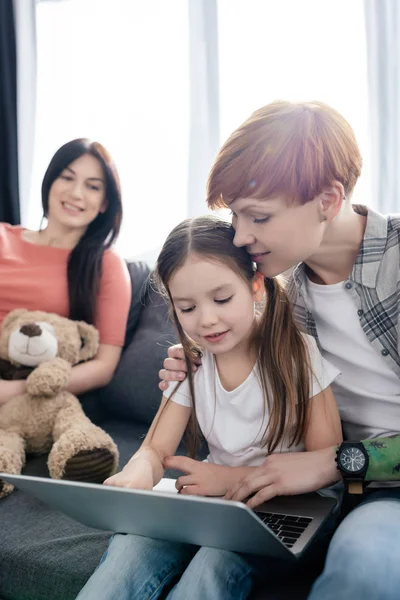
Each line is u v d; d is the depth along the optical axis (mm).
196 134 2572
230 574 1019
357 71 2355
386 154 2188
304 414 1252
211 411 1324
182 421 1368
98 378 1936
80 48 2912
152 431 1368
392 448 1104
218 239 1215
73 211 2059
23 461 1718
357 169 1138
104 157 2066
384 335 1201
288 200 1074
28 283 2029
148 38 2768
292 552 947
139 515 1012
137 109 2816
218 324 1208
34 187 3053
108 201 2092
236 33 2537
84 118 2936
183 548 1127
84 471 1584
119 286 2047
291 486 1133
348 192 1150
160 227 2811
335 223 1173
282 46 2473
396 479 1107
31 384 1768
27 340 1804
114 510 1029
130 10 2789
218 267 1192
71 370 1892
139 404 1908
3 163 2980
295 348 1262
